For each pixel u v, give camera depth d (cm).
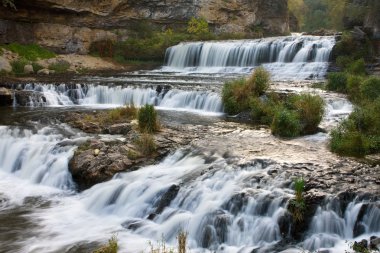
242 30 5322
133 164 1412
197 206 1141
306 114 1717
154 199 1216
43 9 3816
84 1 4053
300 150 1449
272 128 1705
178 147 1511
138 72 3694
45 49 3831
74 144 1599
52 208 1304
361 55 3198
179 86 2567
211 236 1049
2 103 2512
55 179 1485
